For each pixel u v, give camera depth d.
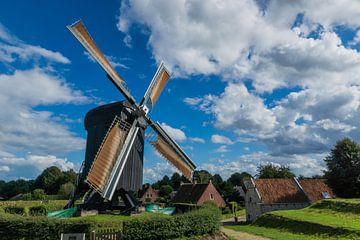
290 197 47.44
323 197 48.88
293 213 35.31
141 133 24.20
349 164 47.09
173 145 26.81
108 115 22.58
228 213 61.94
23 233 16.95
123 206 22.53
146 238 18.48
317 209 35.72
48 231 16.98
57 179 109.81
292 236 25.80
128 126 22.77
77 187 22.94
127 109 22.89
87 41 21.88
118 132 21.88
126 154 22.03
